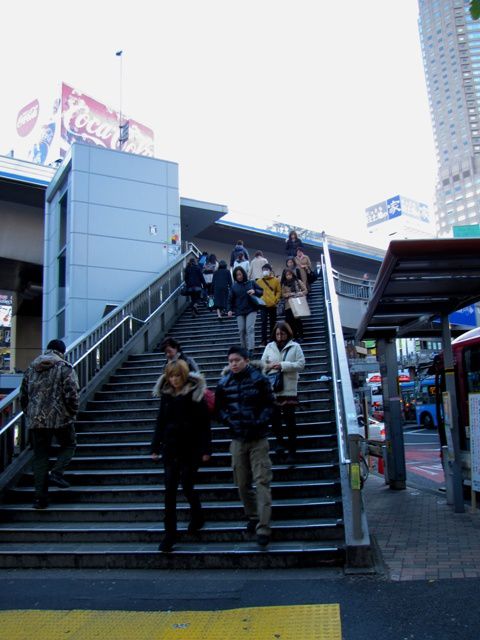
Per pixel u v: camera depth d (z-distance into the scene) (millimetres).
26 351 32125
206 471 6875
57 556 5586
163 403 5676
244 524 5859
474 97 135875
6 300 39781
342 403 6391
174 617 4180
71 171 15008
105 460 7562
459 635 3598
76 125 36531
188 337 12789
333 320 8914
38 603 4629
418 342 48500
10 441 7320
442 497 9625
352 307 19047
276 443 6926
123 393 9680
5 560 5668
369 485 11820
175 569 5340
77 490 6816
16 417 7387
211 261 16328
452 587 4508
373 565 5039
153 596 4648
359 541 5121
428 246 5762
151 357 11305
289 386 6852
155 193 15766
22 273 25156
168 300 14133
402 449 10945
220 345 11664
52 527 6160
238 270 10367
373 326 10328
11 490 6977
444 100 139625
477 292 7500
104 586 4973
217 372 9961
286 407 6828
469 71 137375
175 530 5457
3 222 21859
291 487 6238
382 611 4066
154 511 6273
